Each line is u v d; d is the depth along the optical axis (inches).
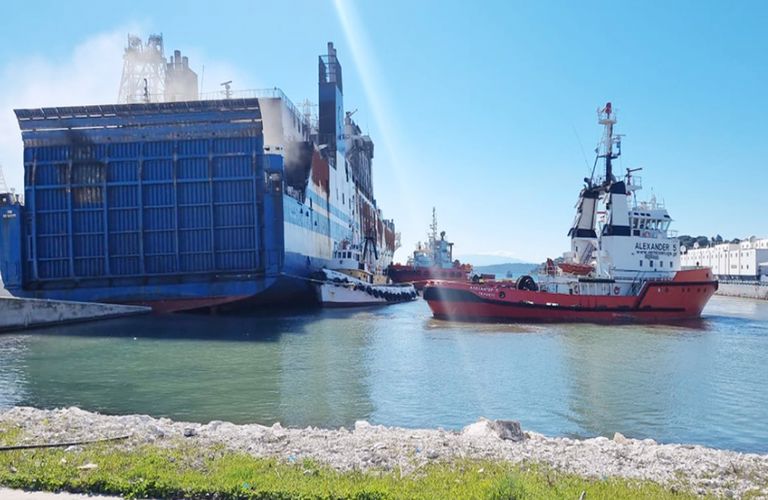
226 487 325.7
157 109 1982.0
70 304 1763.0
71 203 2011.6
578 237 2176.4
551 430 661.3
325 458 402.9
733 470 410.3
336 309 2443.4
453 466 388.5
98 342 1354.6
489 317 1891.0
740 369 1022.4
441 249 4439.0
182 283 2041.1
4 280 2004.2
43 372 981.2
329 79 3147.1
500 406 764.0
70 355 1162.6
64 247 2031.3
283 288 2225.6
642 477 384.2
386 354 1181.1
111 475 344.5
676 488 358.9
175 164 2000.5
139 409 733.9
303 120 2842.0
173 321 1859.0
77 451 406.9
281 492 320.8
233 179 2001.7
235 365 1051.9
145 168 2016.5
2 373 971.9
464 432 538.6
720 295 4274.1
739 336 1493.6
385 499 314.0
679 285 1873.8
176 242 2011.6
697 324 1808.6
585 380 925.2
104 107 1971.0
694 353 1201.4
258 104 1961.1
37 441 438.3
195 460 386.0
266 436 473.4
